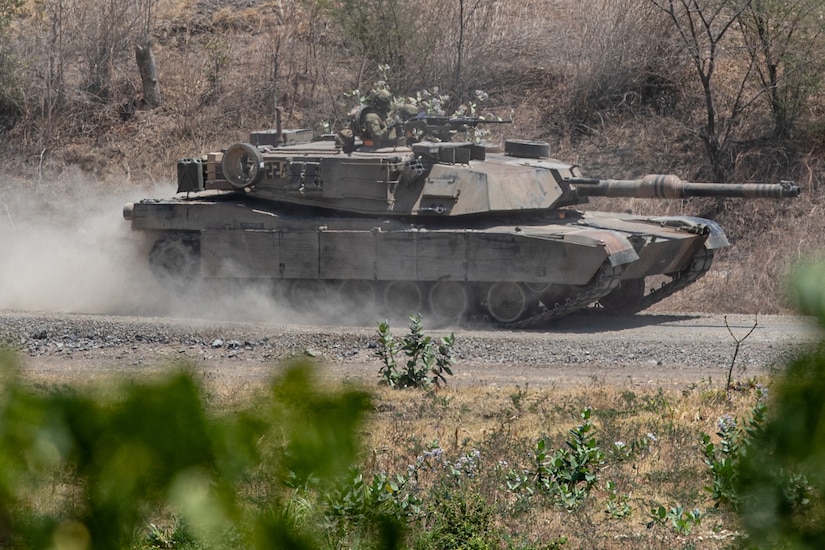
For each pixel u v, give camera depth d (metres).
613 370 61.97
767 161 112.06
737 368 60.97
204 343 70.69
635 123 122.81
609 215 89.75
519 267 76.69
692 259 86.31
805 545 9.00
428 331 75.06
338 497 22.23
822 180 109.69
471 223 81.62
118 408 7.78
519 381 58.88
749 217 107.19
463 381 59.19
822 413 8.38
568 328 78.44
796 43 114.00
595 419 48.31
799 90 114.69
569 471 39.12
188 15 154.38
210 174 89.12
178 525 10.80
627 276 80.19
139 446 7.73
